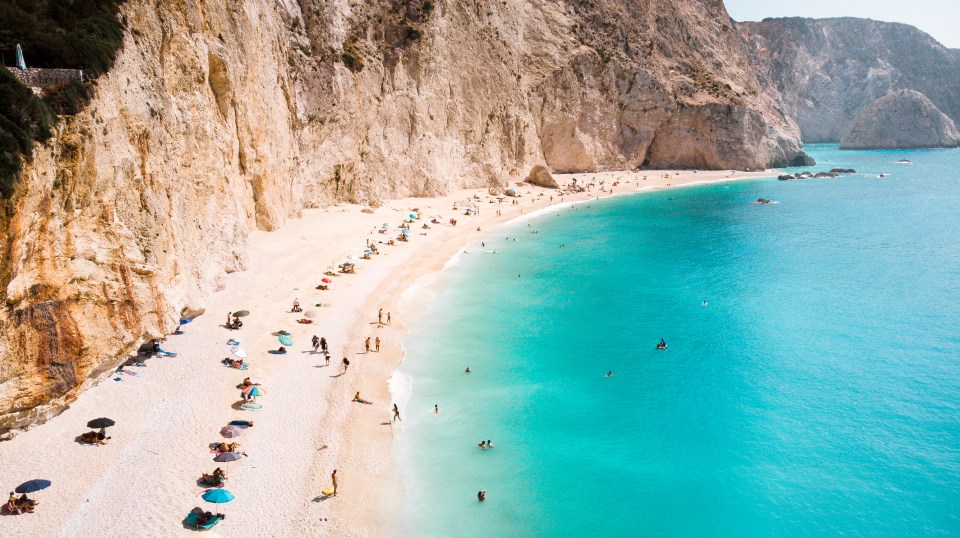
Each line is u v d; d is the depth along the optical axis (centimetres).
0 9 2850
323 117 6944
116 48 3167
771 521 2611
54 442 2533
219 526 2259
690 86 13162
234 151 4975
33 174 2433
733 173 12888
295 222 6338
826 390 3691
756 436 3219
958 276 5859
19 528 2103
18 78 2609
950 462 2992
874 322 4738
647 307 5034
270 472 2600
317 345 3750
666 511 2653
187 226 3938
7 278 2364
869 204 9788
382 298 4759
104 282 2905
